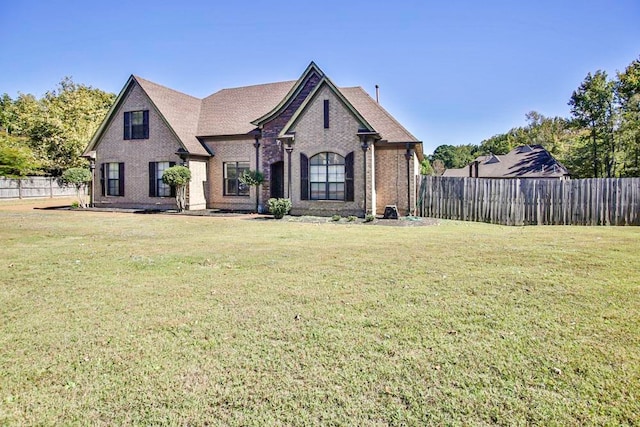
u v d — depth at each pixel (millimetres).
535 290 5691
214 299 5359
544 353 3691
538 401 2914
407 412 2799
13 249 9148
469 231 12781
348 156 16688
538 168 37062
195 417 2760
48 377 3305
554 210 15781
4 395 3033
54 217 17062
